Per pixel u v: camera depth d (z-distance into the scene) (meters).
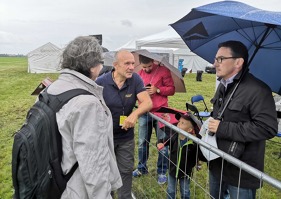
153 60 3.67
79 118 1.37
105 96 2.54
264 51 2.29
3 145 5.56
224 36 2.42
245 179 1.90
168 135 2.99
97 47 1.54
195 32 2.37
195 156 2.68
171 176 2.86
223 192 2.39
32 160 1.45
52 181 1.41
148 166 4.25
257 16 1.54
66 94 1.43
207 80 21.62
